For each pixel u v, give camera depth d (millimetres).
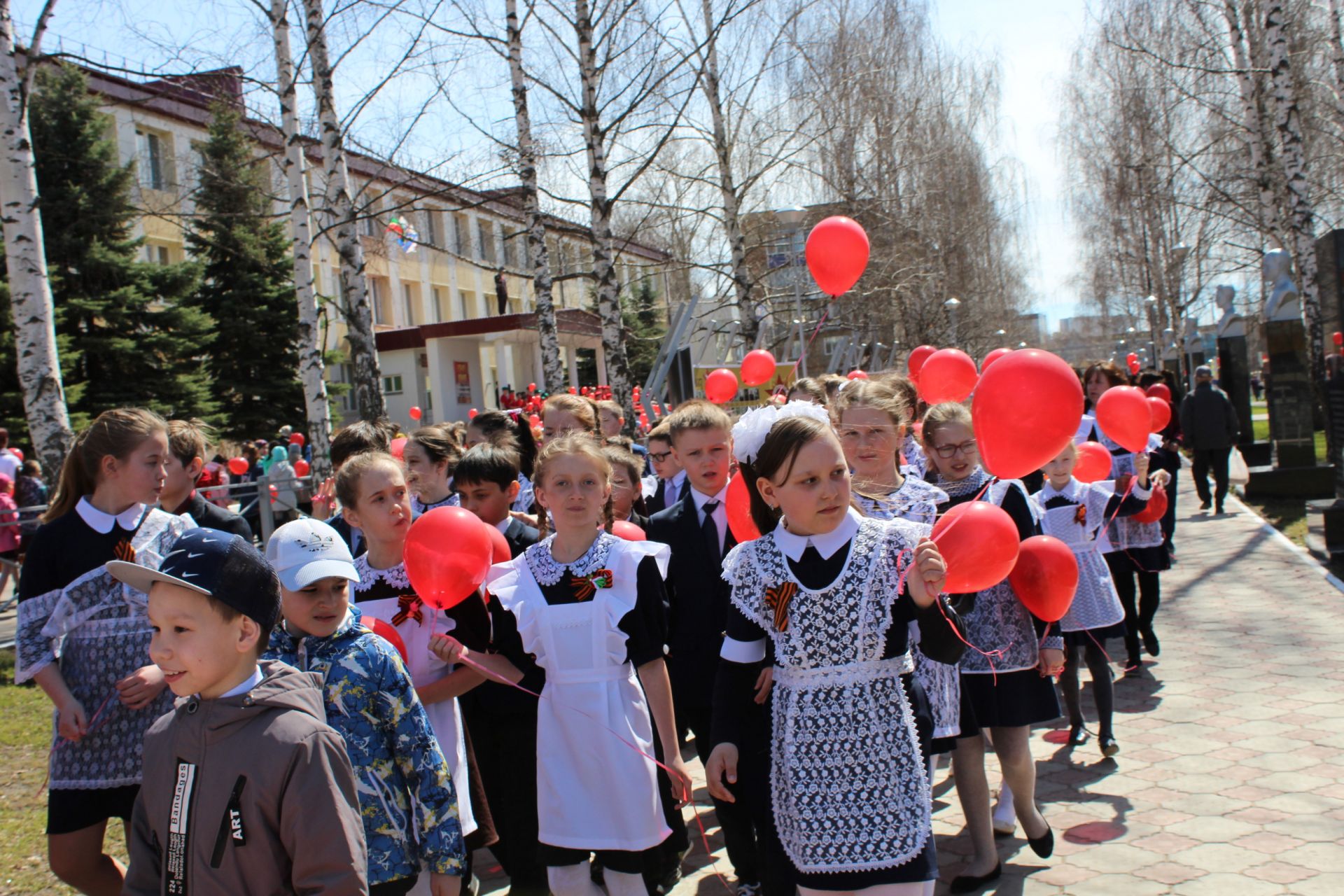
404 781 2852
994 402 2988
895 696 2721
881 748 2670
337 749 2125
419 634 3578
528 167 13383
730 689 2932
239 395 25766
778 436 2752
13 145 8453
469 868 3637
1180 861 3908
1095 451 5355
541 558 3516
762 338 19062
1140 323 52406
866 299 23547
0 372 19078
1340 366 9266
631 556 3430
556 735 3357
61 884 4242
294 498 11609
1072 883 3803
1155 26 25859
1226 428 13164
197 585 2070
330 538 2840
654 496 5898
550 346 13641
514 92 13219
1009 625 3961
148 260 26141
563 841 3305
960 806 4789
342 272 11734
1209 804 4438
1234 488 15844
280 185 19156
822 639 2705
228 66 11453
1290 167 15281
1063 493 5355
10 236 8508
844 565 2738
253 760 2027
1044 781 4934
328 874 2014
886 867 2609
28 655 3336
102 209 21328
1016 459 3025
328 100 11453
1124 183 31484
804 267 21016
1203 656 6895
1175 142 29391
